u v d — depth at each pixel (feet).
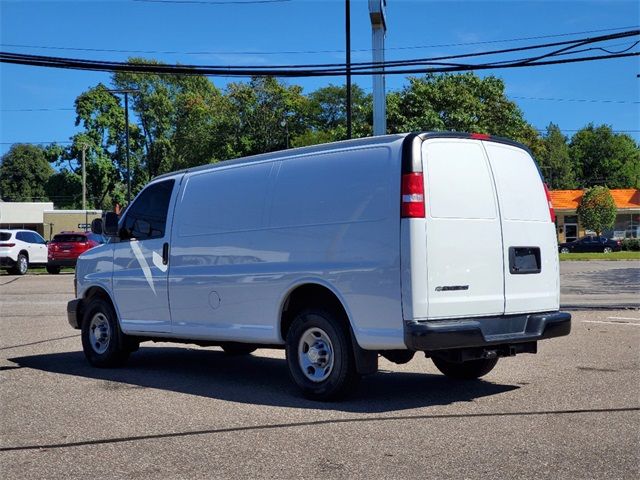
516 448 17.19
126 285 29.19
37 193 318.65
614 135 348.59
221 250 25.76
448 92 133.18
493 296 22.17
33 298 61.05
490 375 26.78
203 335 26.30
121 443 18.25
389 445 17.54
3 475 15.88
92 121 240.94
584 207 207.41
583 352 31.42
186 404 22.63
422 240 20.65
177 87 250.57
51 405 22.80
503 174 23.25
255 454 17.03
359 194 21.84
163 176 29.27
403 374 27.58
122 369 29.76
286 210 23.79
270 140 221.46
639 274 91.91
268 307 24.06
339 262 22.02
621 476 15.14
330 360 22.41
